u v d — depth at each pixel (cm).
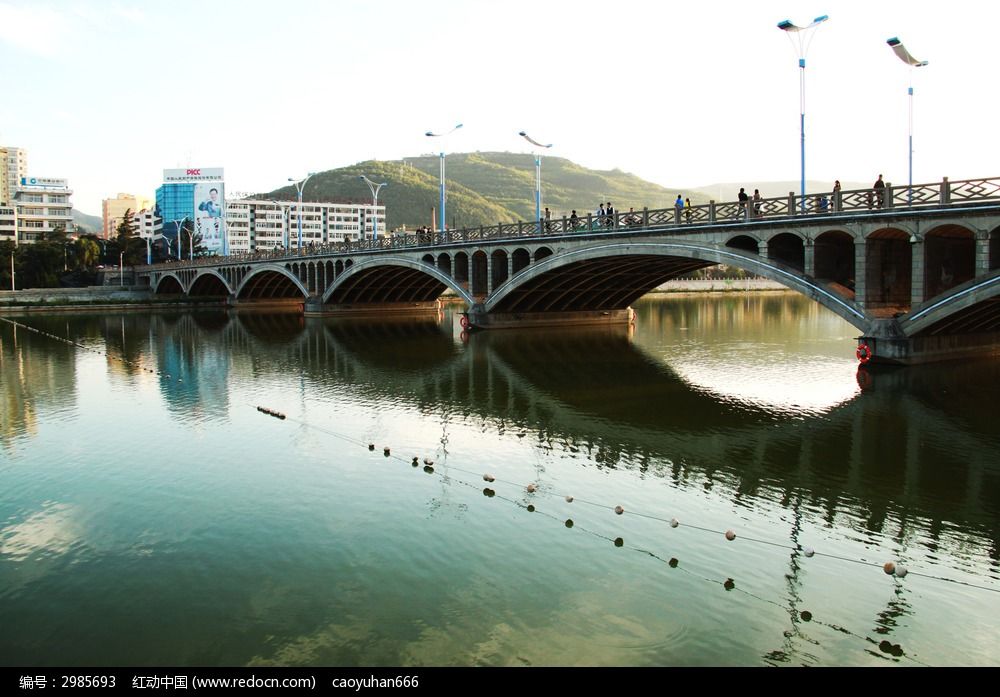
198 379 4003
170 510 1855
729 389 3528
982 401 3014
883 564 1503
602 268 5666
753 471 2128
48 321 9156
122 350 5556
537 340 5809
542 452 2356
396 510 1823
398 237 7575
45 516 1836
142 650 1224
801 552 1558
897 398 3100
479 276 6494
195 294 13438
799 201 3797
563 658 1169
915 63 4203
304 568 1504
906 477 2064
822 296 3712
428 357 4872
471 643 1216
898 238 3625
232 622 1303
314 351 5344
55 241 15812
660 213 4575
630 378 3909
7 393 3600
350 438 2570
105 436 2656
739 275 19350
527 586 1409
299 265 9600
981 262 3094
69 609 1361
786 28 4100
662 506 1838
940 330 3694
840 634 1234
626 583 1416
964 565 1497
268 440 2559
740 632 1238
